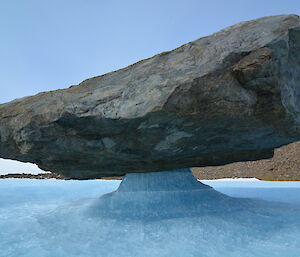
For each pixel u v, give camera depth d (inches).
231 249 97.2
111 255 94.0
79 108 117.0
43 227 129.8
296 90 127.0
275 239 106.3
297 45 116.5
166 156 141.6
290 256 90.0
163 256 91.9
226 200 163.3
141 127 114.4
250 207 156.8
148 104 105.6
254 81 105.9
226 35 114.3
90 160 149.4
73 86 142.4
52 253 97.0
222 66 105.7
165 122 110.7
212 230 117.0
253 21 115.3
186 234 113.3
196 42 118.1
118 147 129.6
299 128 129.6
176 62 114.4
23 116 137.6
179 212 142.0
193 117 107.7
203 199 158.9
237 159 163.9
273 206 161.5
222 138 128.4
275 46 104.3
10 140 150.6
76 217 145.7
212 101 104.7
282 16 112.7
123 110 109.6
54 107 126.0
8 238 114.3
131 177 171.8
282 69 109.7
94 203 172.4
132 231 119.5
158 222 129.6
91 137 127.7
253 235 110.9
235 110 107.1
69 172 170.4
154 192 160.4
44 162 162.9
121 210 149.6
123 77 123.5
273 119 117.0
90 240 110.1
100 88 123.1
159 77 110.0
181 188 165.3
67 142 133.0
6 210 173.0
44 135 132.1
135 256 92.5
